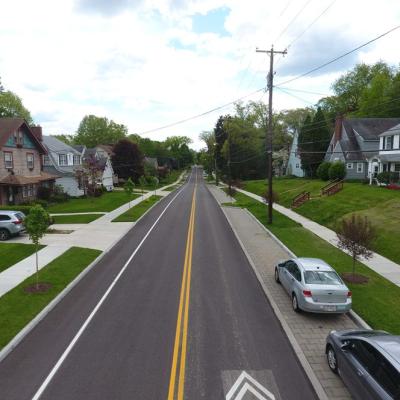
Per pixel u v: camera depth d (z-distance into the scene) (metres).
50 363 9.45
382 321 11.73
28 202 37.59
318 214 31.53
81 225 29.80
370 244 15.94
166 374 8.95
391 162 38.06
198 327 11.50
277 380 8.78
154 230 28.02
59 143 54.16
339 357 8.60
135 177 75.56
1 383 8.60
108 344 10.40
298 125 83.62
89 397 8.09
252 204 43.44
